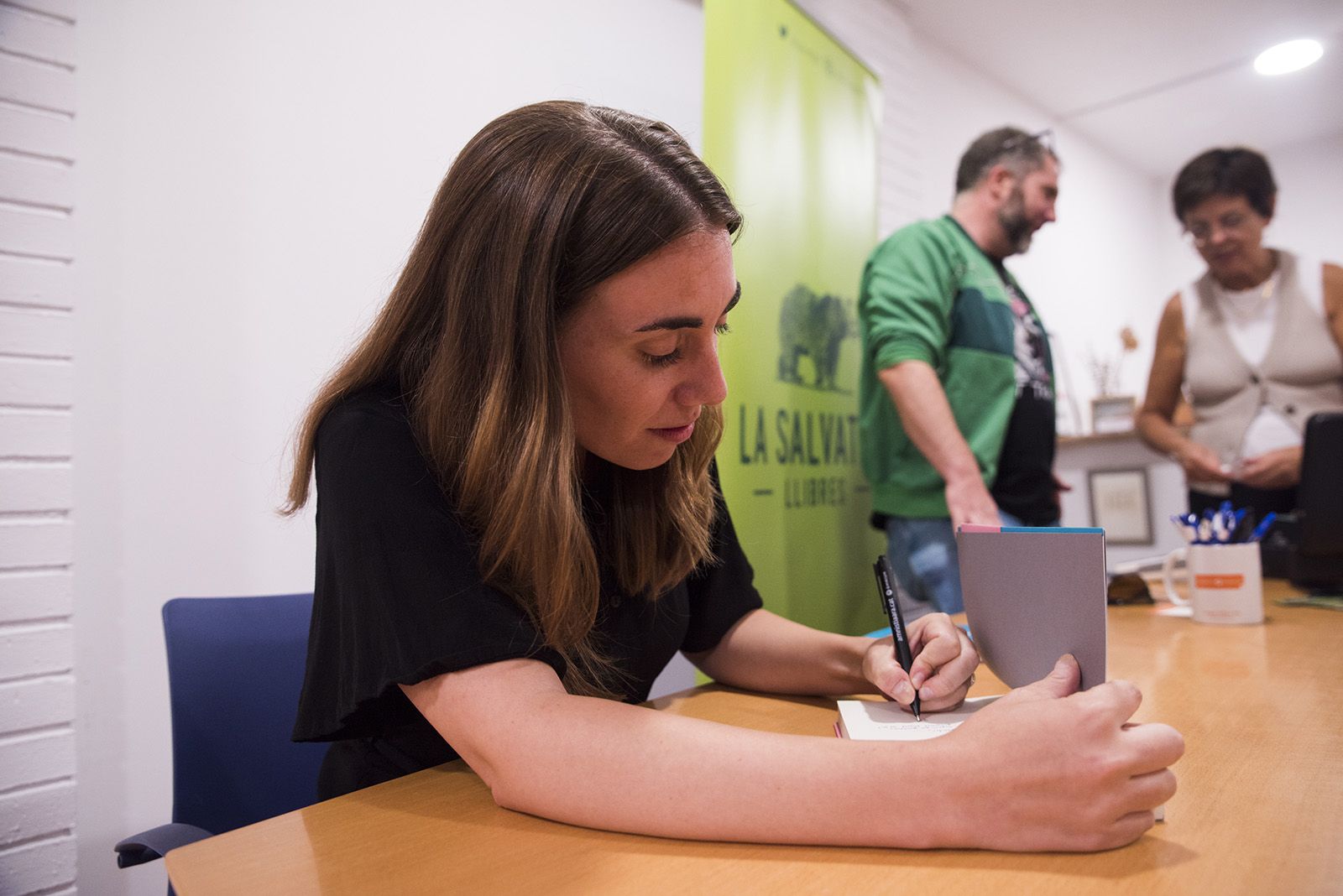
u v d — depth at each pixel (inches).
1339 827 21.1
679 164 27.2
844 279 98.7
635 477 34.5
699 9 103.5
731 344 79.2
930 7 131.6
